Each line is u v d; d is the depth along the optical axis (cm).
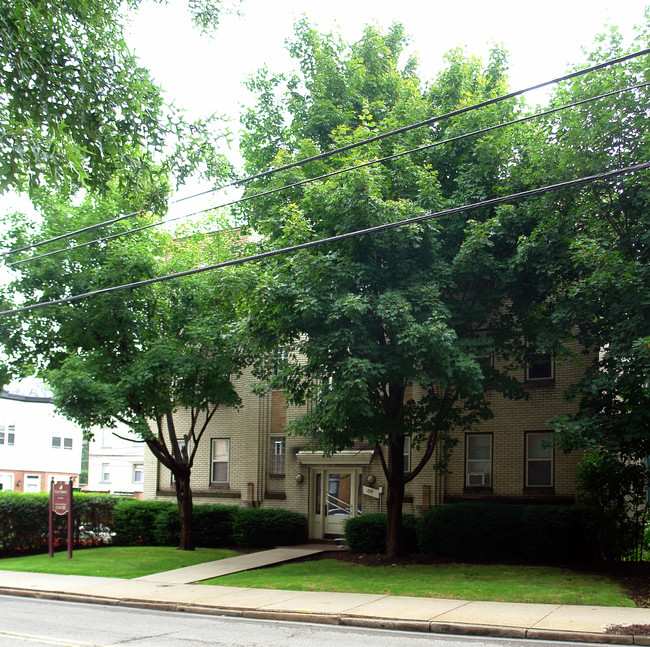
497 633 1158
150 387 2102
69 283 2111
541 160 1667
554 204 1656
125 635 1170
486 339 1688
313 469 2545
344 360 1581
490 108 1783
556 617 1235
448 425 1880
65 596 1634
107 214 2123
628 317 1506
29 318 2064
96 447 5194
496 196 1769
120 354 2175
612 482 1739
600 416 1524
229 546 2469
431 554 2091
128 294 2077
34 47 1172
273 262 1816
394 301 1583
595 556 1856
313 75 2133
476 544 2020
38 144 1159
